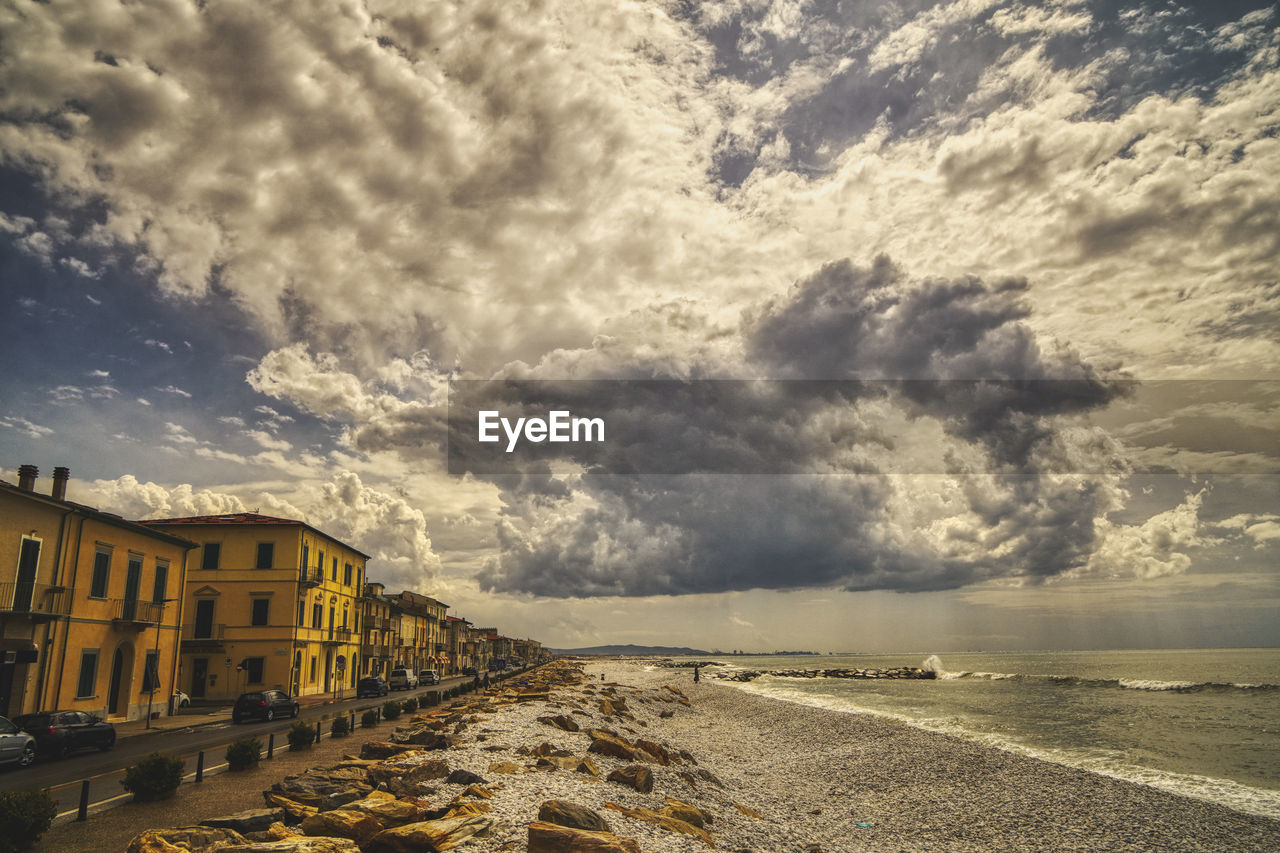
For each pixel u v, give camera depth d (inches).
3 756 791.1
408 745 784.3
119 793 648.4
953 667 7185.0
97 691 1262.3
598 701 1752.0
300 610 2030.0
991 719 1953.7
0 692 1066.1
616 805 571.8
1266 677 3917.3
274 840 417.7
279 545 2010.3
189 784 669.9
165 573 1485.0
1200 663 6250.0
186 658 1945.1
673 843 500.4
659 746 917.8
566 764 704.4
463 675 3779.5
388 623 2881.4
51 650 1155.9
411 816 470.3
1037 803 891.4
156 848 372.2
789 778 1055.0
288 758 839.1
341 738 1042.1
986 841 739.4
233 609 1971.0
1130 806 875.4
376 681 2210.9
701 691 3198.8
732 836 614.9
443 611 4330.7
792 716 1932.8
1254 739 1531.7
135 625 1359.5
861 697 2930.6
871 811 853.2
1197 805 883.4
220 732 1211.2
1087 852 708.7
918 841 731.4
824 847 656.4
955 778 1043.9
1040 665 6756.9
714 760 1153.4
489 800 526.3
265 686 1943.9
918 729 1562.5
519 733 932.0
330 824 433.7
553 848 398.9
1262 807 883.4
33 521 1130.7
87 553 1243.2
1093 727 1761.8
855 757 1233.4
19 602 1094.4
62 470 1272.1
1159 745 1453.0
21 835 446.0
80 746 928.9
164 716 1482.5
